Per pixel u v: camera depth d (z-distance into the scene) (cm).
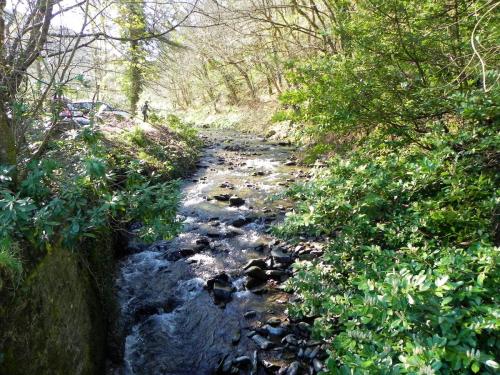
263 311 491
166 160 1089
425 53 502
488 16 435
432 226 342
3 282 249
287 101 576
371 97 502
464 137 360
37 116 434
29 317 268
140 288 550
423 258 273
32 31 431
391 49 509
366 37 502
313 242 646
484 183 339
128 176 435
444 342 168
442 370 174
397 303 189
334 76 520
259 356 410
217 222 789
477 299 193
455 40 485
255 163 1323
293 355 409
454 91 473
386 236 362
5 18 410
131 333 464
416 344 171
